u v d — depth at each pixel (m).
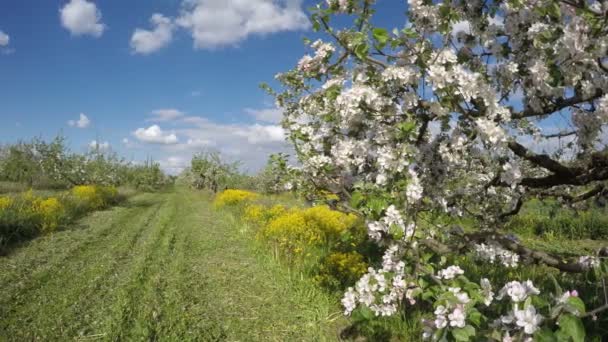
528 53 2.44
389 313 2.47
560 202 4.82
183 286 5.62
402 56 2.52
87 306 4.89
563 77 2.43
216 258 7.34
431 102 2.37
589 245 8.85
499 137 2.23
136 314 4.59
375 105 2.43
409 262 2.61
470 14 2.60
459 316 1.72
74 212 12.90
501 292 1.73
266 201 13.94
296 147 3.28
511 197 4.29
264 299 5.11
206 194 28.12
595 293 3.61
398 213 2.35
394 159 2.39
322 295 4.82
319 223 7.66
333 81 2.65
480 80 2.23
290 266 6.13
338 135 2.96
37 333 4.11
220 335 4.13
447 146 2.69
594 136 2.59
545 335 1.49
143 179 32.59
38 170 20.44
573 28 2.19
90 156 23.20
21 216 9.43
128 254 7.73
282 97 3.96
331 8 2.43
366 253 6.24
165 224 11.94
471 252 3.04
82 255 7.59
